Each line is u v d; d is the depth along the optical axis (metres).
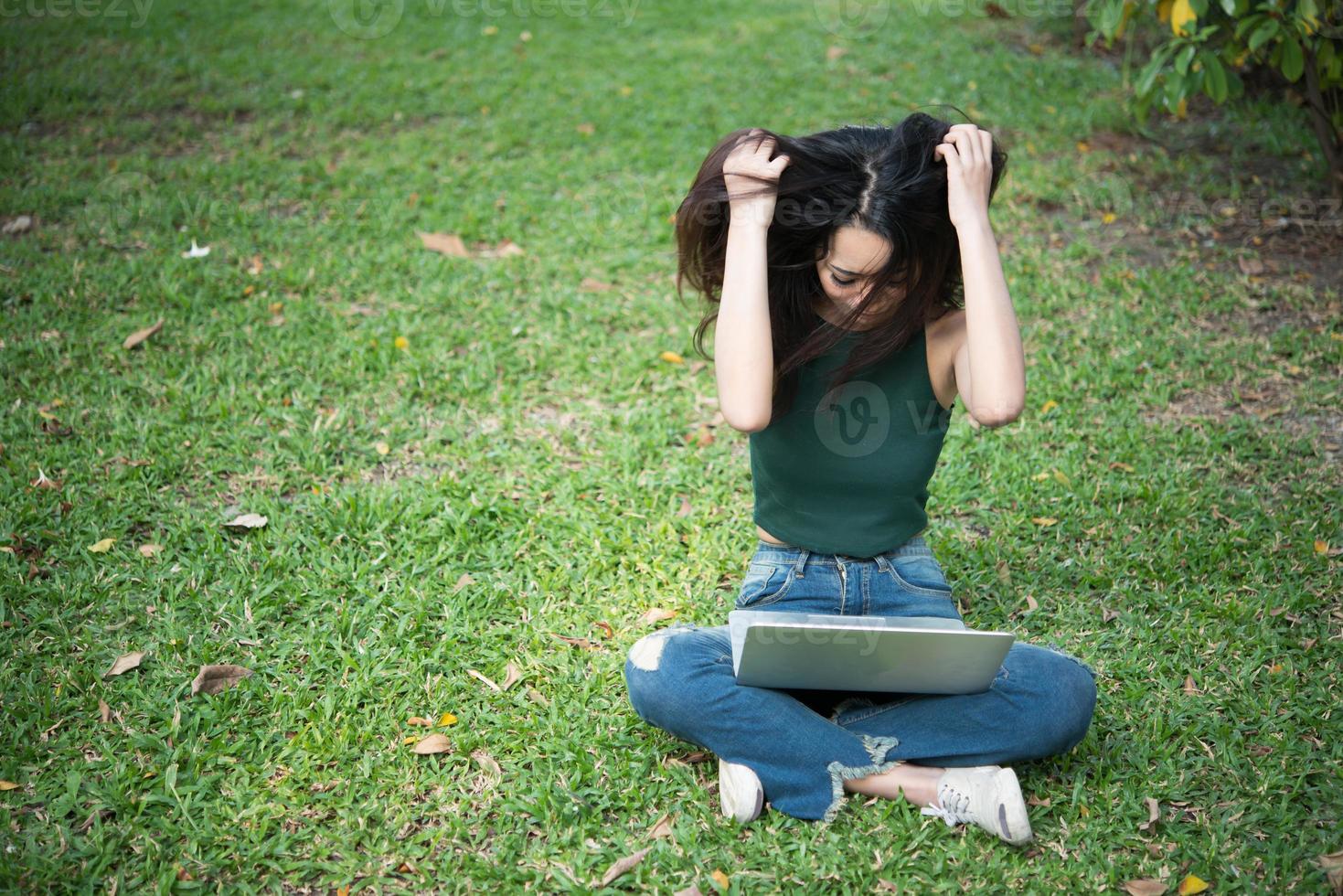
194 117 6.84
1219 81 5.10
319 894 2.38
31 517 3.50
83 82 7.11
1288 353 4.53
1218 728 2.76
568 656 3.05
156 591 3.24
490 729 2.80
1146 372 4.41
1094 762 2.69
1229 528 3.56
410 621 3.15
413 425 4.12
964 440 4.05
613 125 6.81
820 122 6.75
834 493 2.58
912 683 2.44
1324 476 3.79
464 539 3.51
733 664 2.50
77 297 4.77
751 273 2.38
